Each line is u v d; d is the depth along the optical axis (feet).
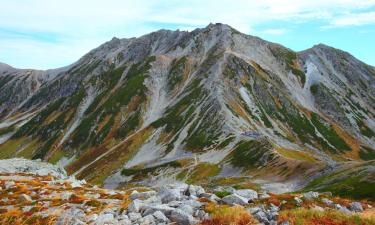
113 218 86.22
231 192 103.35
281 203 96.68
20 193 140.77
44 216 102.83
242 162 574.15
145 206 87.20
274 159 526.57
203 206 87.25
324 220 73.82
